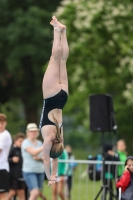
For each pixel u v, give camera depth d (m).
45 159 16.84
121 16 44.25
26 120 60.56
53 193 26.89
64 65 17.08
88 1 46.03
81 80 46.78
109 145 27.20
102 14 44.44
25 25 53.62
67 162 26.77
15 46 54.09
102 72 45.94
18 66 54.16
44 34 53.12
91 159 27.81
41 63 56.22
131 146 50.06
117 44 45.59
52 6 56.44
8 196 25.14
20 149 25.45
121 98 47.91
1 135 22.45
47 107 16.91
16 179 25.03
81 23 44.62
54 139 16.73
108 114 24.45
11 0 56.09
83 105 48.59
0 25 55.59
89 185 33.59
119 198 22.25
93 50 46.31
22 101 60.56
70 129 85.81
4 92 60.72
